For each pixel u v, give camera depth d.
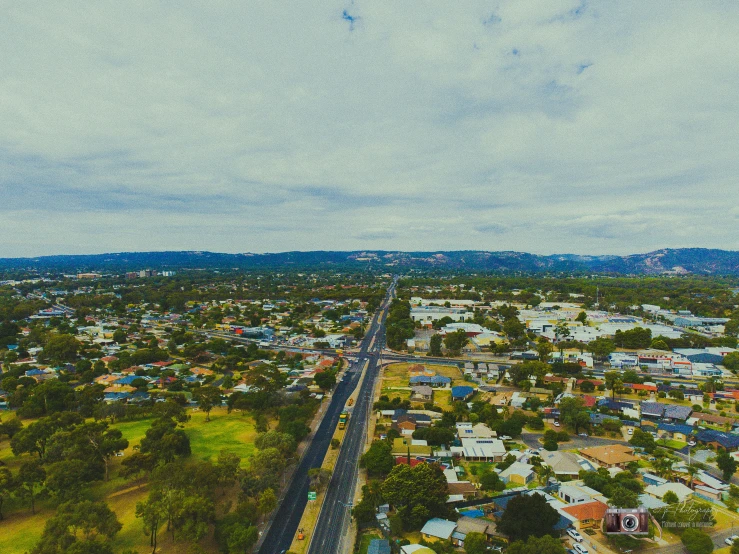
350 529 102.69
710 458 135.38
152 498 97.44
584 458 136.38
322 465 134.38
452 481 120.69
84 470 113.00
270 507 102.75
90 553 82.00
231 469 112.62
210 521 100.00
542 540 86.38
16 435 136.38
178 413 166.88
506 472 125.19
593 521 102.25
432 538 97.56
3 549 93.88
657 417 170.50
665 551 93.50
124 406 175.25
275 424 166.88
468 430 154.62
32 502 109.19
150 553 92.19
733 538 96.50
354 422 169.00
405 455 136.62
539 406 182.00
